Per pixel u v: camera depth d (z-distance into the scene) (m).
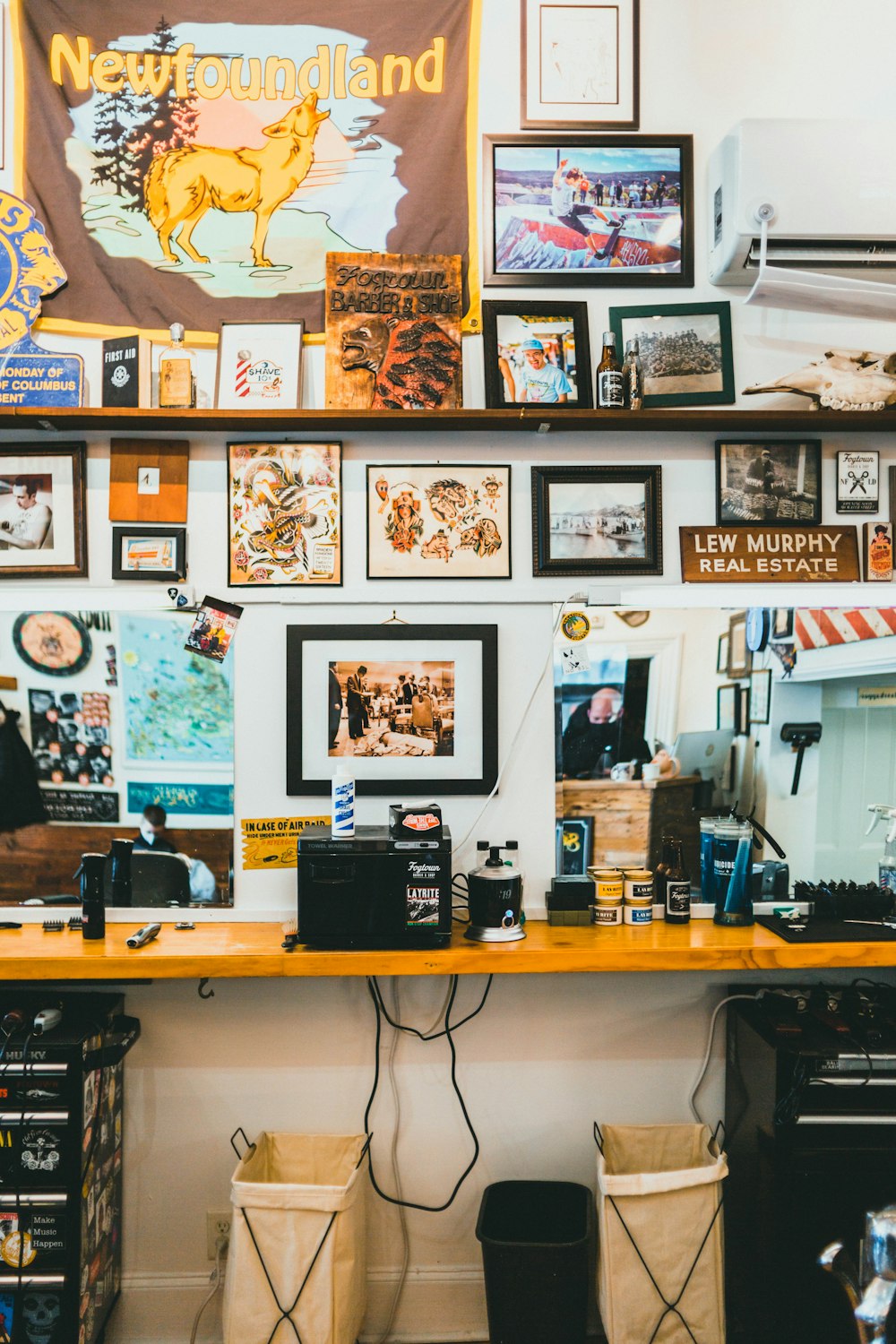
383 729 2.44
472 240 2.46
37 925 2.40
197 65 2.44
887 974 2.52
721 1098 2.47
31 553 2.43
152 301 2.43
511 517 2.46
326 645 2.43
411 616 2.45
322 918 2.14
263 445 2.44
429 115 2.46
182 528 2.43
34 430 2.42
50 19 2.43
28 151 2.42
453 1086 2.46
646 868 2.45
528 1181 2.40
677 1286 2.09
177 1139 2.42
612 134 2.47
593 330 2.47
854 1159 2.08
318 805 2.44
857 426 2.44
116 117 2.43
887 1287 1.63
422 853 2.15
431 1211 2.44
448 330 2.38
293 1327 2.04
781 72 2.48
